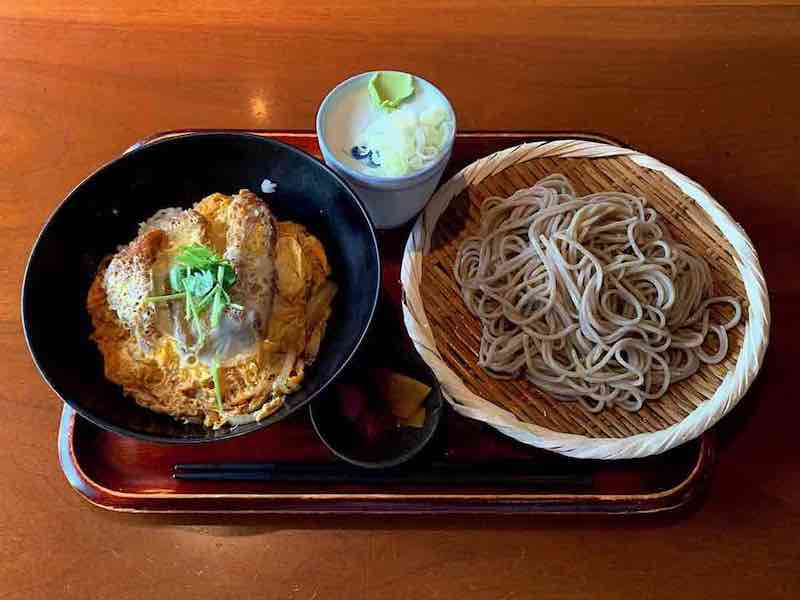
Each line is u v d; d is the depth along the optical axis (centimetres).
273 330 35
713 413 33
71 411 34
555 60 47
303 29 48
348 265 37
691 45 48
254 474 33
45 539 33
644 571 33
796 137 45
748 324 37
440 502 33
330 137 36
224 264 32
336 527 34
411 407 34
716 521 34
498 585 32
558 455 35
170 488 34
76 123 44
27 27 47
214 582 32
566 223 39
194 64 46
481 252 39
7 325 37
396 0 49
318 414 33
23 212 41
